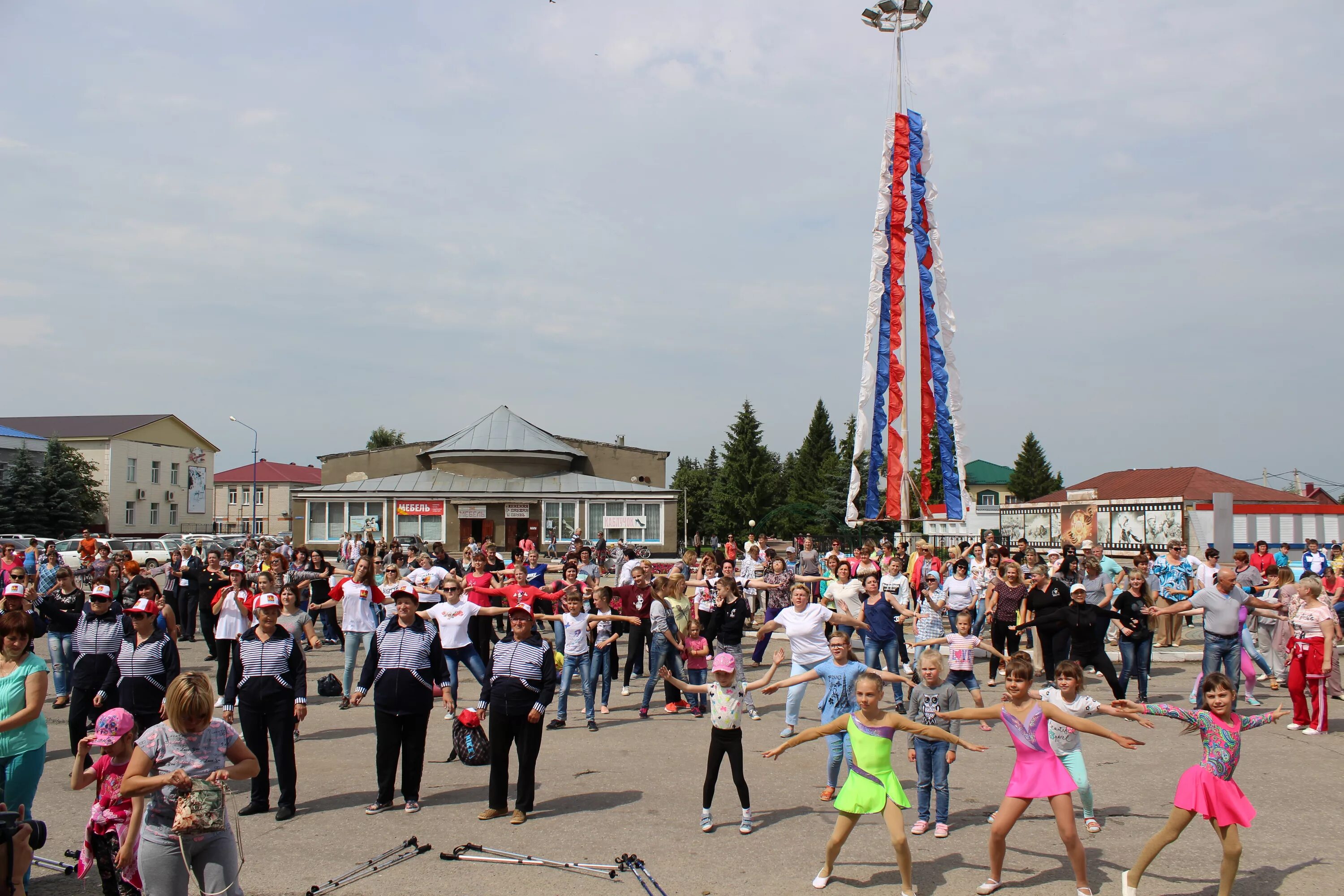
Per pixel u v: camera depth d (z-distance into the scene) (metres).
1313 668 10.60
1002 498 98.38
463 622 11.75
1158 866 6.43
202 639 19.81
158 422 73.19
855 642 18.55
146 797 5.01
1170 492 57.41
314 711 12.41
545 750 10.20
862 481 53.72
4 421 71.94
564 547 48.22
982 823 7.52
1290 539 32.56
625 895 5.96
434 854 6.75
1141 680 12.22
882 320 28.08
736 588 12.20
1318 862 6.48
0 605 11.70
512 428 55.12
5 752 6.30
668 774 9.12
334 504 48.91
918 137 28.41
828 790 8.18
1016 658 6.11
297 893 6.05
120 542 42.66
